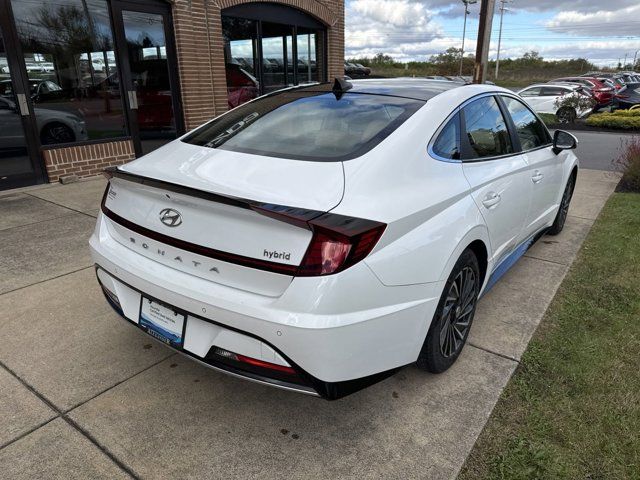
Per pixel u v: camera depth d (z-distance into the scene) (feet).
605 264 13.75
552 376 8.75
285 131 8.39
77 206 18.35
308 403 8.09
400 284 6.79
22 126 20.29
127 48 23.26
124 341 9.72
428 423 7.64
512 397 8.21
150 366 8.96
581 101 57.26
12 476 6.54
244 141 8.32
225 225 6.47
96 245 8.29
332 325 6.09
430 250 7.25
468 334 9.59
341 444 7.22
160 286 7.02
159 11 24.27
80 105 22.07
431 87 9.87
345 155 7.34
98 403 7.96
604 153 35.81
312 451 7.08
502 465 6.82
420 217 7.19
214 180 6.94
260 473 6.70
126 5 22.82
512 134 11.23
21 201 18.90
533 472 6.72
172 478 6.59
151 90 24.81
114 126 23.56
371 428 7.54
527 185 11.24
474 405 8.03
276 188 6.60
